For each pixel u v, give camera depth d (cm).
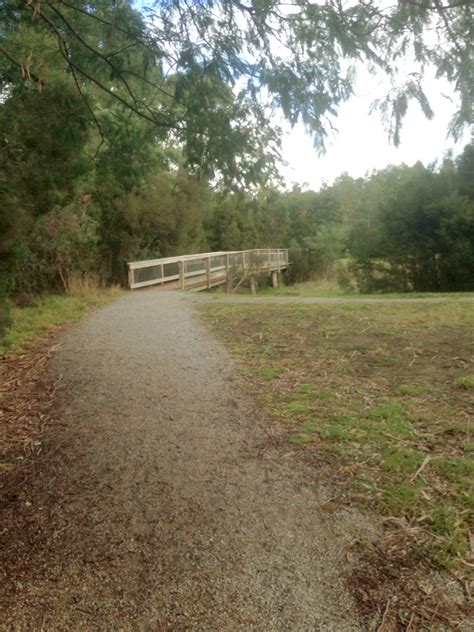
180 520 283
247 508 293
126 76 497
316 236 3600
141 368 591
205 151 469
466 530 262
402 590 224
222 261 2250
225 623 210
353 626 206
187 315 989
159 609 218
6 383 559
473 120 431
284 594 224
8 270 720
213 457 360
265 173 468
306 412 438
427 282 1627
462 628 203
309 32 411
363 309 951
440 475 319
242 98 439
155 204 1936
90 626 210
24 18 460
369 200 2495
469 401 444
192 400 481
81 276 1471
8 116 604
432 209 1526
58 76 556
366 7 407
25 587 233
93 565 247
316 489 311
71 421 437
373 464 338
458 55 420
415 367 557
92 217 1617
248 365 598
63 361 636
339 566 241
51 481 333
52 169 732
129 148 587
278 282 2992
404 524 271
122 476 336
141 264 1731
